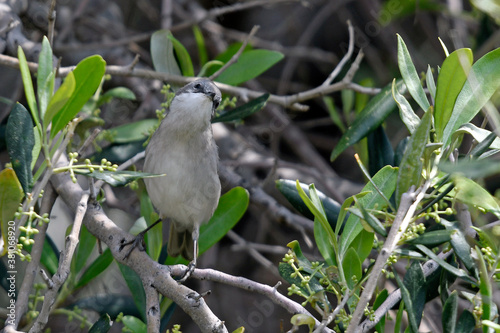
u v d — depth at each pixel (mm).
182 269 5773
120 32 12023
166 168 7066
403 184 4836
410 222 4969
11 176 4535
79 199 6434
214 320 5383
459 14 9891
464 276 4801
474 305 4996
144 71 7941
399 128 11297
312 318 4781
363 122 7023
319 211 5070
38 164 7602
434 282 5973
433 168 4867
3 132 8117
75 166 5281
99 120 7660
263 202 9453
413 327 4516
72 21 10742
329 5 12305
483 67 5238
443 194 4891
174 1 13062
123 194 11719
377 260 4340
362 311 4258
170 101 7434
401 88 7180
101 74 5438
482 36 9531
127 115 11438
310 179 11359
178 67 8398
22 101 10531
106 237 6102
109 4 12750
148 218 7410
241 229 12750
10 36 8492
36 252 5809
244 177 10703
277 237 12180
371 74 12164
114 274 10070
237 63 8477
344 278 5113
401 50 5473
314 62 13555
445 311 4809
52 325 9648
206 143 7184
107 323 5453
